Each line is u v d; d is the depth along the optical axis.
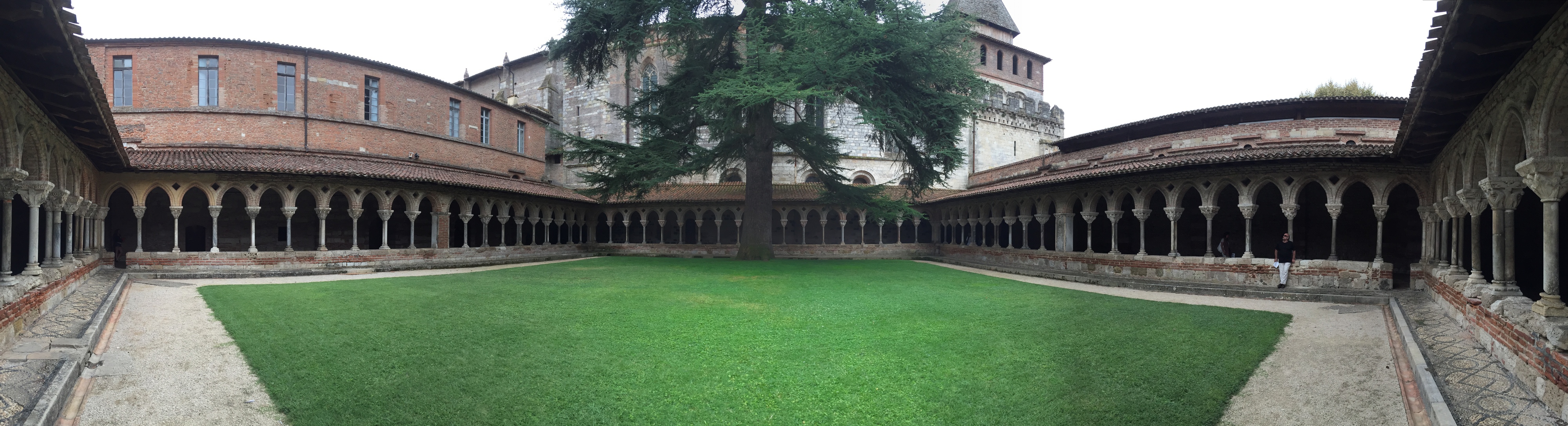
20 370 6.84
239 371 7.85
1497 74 7.25
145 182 19.23
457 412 6.64
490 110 34.59
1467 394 6.37
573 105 42.38
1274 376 7.71
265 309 11.68
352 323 10.48
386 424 6.27
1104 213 27.91
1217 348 8.97
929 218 34.25
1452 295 10.63
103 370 7.70
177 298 13.12
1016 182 28.25
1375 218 20.38
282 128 25.86
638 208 34.28
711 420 6.61
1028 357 8.83
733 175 38.56
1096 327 10.70
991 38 43.81
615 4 25.78
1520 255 11.82
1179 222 25.03
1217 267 17.08
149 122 24.53
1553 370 5.76
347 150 27.36
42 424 5.38
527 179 36.22
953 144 26.31
